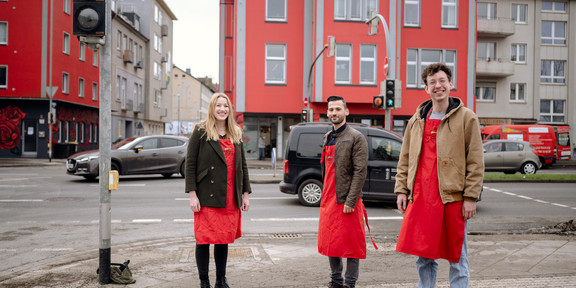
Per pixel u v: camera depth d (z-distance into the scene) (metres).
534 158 20.73
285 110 27.56
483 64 34.03
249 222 9.07
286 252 6.35
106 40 4.90
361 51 26.80
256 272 5.29
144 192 13.38
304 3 27.55
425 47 28.20
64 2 32.59
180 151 17.19
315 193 11.12
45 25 30.53
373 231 8.19
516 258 5.94
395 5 26.78
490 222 9.09
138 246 6.79
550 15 36.75
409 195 3.81
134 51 46.50
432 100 3.78
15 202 11.32
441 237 3.65
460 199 3.60
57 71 31.44
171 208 10.70
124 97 44.09
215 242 4.38
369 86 26.73
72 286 4.75
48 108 31.03
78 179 16.62
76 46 34.41
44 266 5.66
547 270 5.34
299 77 27.66
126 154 16.25
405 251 3.75
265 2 27.41
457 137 3.61
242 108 27.33
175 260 5.85
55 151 30.30
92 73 37.44
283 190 11.26
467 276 3.66
